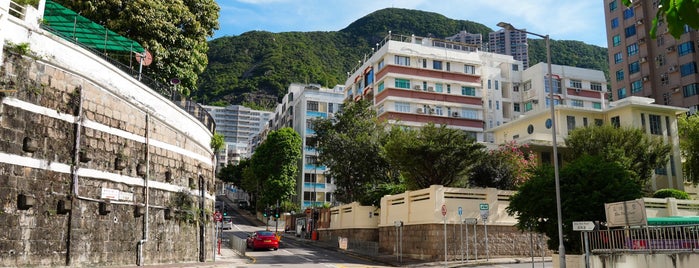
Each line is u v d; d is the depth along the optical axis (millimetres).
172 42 31969
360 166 48594
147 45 30562
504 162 36375
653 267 13672
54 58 17344
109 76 19828
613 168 21109
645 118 44312
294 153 76250
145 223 20953
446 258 26156
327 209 52094
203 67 35656
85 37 24781
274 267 23844
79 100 18297
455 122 67688
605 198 20219
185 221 24156
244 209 102250
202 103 193500
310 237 55906
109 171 19406
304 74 184375
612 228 16984
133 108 21141
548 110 45781
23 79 16266
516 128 50781
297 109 89938
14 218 15422
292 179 76062
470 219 25297
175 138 24219
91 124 18781
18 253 15414
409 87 66625
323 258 30922
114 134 19891
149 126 22016
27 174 16047
